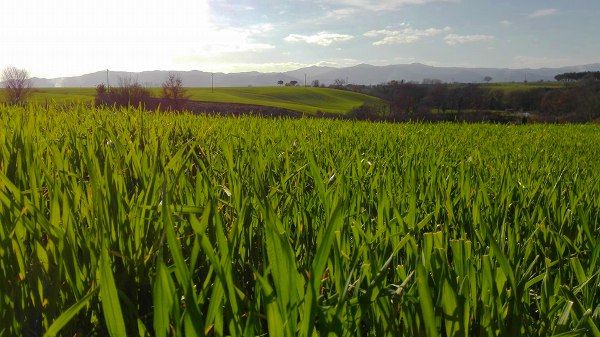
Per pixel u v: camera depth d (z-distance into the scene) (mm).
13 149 2494
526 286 1314
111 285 874
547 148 6723
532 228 2088
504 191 2572
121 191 1920
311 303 928
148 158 2660
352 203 2037
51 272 1296
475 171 3215
